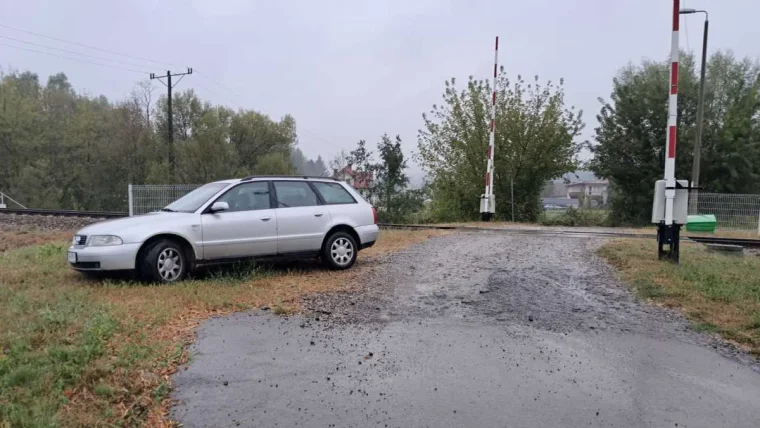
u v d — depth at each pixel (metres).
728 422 3.72
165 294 6.69
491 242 12.34
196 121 43.91
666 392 4.19
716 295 6.73
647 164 27.28
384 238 13.15
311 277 8.13
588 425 3.67
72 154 41.50
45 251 10.20
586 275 8.30
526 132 23.50
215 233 7.80
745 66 30.88
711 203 20.05
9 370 4.07
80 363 4.31
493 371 4.56
